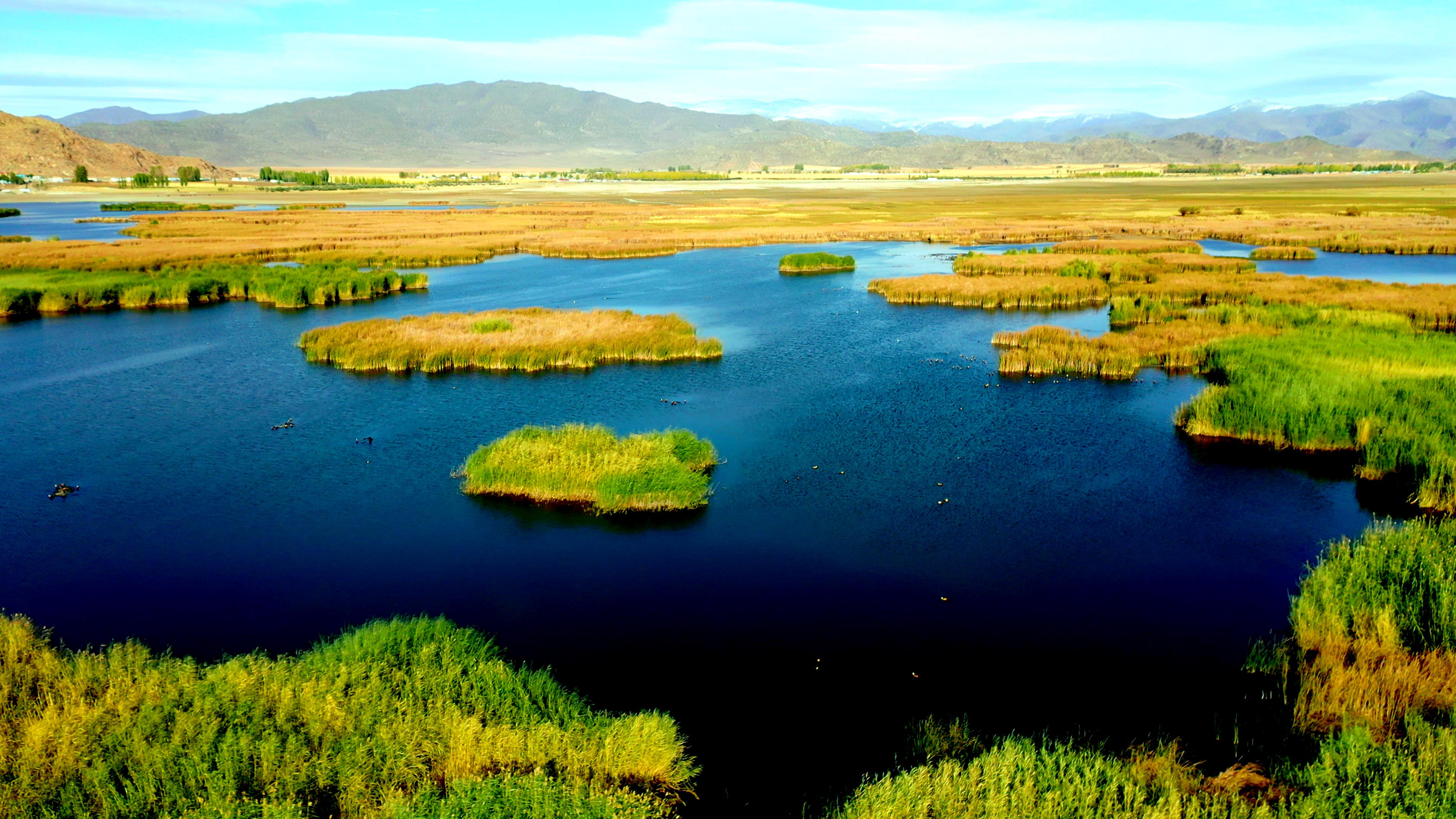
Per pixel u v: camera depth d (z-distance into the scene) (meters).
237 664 14.59
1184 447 27.62
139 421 31.45
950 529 22.03
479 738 12.45
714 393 34.22
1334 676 13.91
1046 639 16.92
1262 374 31.38
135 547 21.58
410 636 15.80
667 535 21.83
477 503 23.94
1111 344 38.75
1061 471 25.84
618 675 15.72
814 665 16.08
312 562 20.62
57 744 11.99
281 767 11.60
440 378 37.03
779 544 21.22
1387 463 24.42
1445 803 10.38
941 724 14.02
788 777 12.73
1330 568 17.70
